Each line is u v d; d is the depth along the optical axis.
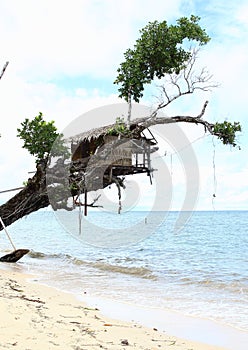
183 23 18.62
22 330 6.54
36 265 19.00
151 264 21.00
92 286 13.55
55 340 6.21
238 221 87.12
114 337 6.96
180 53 18.73
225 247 31.64
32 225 71.38
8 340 5.98
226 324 8.93
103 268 18.48
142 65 18.55
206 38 18.59
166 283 14.81
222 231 53.22
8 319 7.10
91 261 21.25
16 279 13.85
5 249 27.02
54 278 15.06
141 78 18.44
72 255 24.50
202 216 125.69
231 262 22.28
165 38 18.31
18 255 19.66
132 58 18.70
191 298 11.89
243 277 16.34
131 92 18.72
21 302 8.98
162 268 19.23
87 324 7.67
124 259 23.05
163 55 18.30
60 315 8.16
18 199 20.42
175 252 27.59
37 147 18.67
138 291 12.90
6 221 21.17
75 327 7.23
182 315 9.69
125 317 9.22
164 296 12.14
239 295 12.52
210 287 13.98
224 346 7.38
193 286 14.16
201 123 18.50
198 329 8.50
